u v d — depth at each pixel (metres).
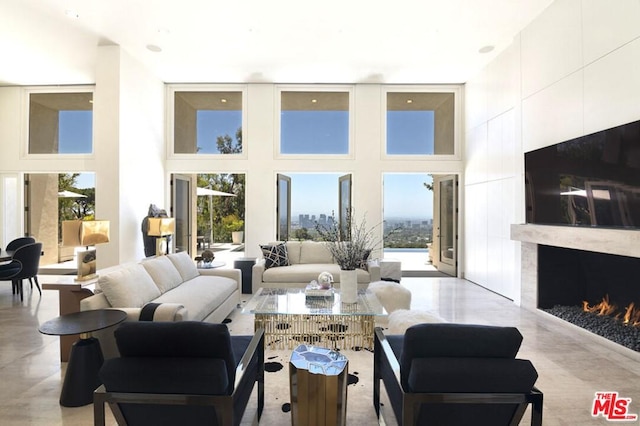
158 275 3.59
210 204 10.20
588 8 3.49
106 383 1.54
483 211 5.86
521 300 4.61
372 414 2.24
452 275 6.89
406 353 1.56
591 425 2.10
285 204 6.98
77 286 2.96
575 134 3.68
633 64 3.00
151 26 4.59
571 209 3.57
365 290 3.91
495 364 1.49
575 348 3.24
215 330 1.52
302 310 3.09
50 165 6.61
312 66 5.88
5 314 4.28
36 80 6.42
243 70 6.05
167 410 1.61
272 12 4.28
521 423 2.11
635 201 2.81
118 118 5.12
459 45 5.10
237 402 1.70
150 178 6.07
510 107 5.02
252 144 6.65
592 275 4.06
